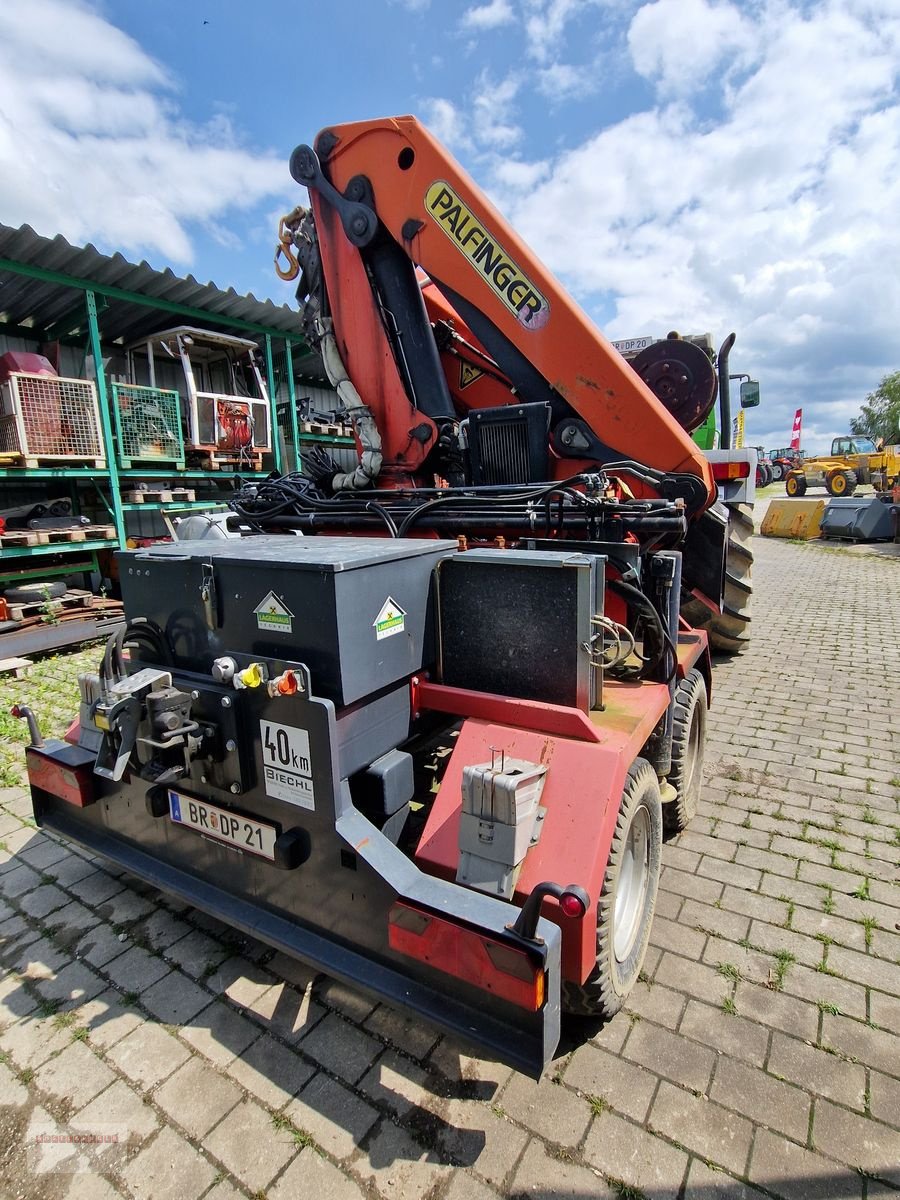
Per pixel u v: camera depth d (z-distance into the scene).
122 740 1.81
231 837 1.92
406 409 3.33
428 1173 1.52
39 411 6.08
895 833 2.95
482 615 2.00
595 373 2.78
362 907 1.68
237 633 1.89
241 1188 1.50
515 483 2.95
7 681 5.04
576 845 1.59
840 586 9.16
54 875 2.69
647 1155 1.55
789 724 4.23
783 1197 1.46
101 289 6.76
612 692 2.19
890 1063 1.79
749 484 5.01
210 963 2.20
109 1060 1.83
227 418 8.03
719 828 3.00
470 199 2.81
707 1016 1.95
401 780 1.93
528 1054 1.40
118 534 6.83
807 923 2.36
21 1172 1.54
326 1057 1.83
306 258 3.40
